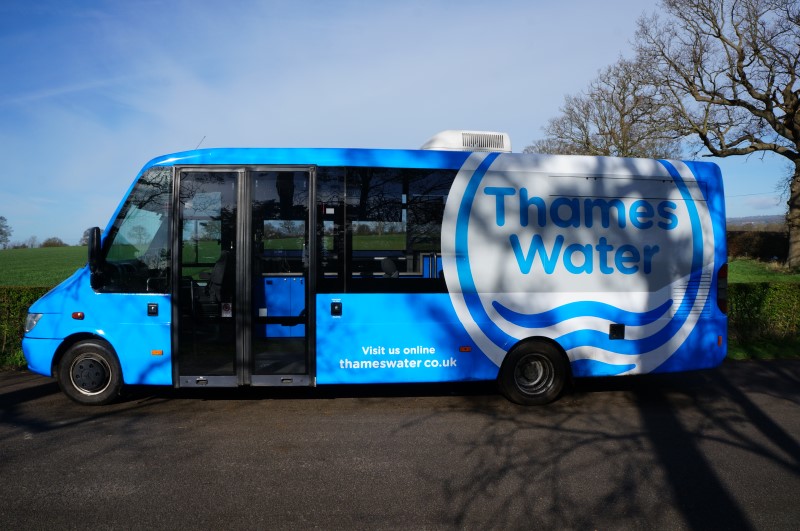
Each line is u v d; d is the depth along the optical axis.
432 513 3.96
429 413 6.32
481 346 6.47
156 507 3.99
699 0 27.30
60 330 6.29
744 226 44.16
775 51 26.17
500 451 5.17
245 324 6.27
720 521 3.90
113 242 6.32
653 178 6.78
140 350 6.26
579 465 4.86
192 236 6.30
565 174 6.62
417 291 6.39
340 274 6.32
